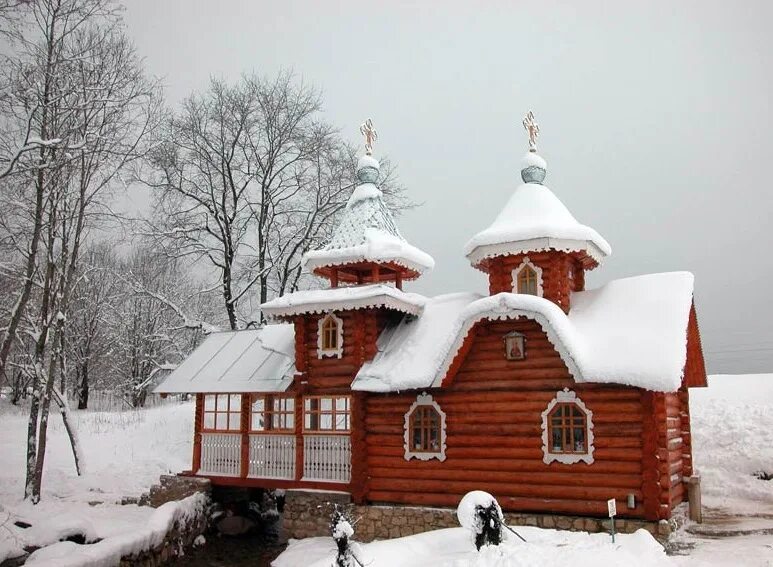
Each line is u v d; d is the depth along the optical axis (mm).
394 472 17016
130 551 15242
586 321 15891
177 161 30625
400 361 17047
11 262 23828
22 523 16703
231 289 31516
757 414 20984
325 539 17203
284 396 20094
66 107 20359
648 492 13906
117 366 41688
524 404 15641
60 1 19953
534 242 16344
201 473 19891
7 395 38812
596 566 10117
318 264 18750
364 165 20406
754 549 12586
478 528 11719
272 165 31688
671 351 13961
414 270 19812
